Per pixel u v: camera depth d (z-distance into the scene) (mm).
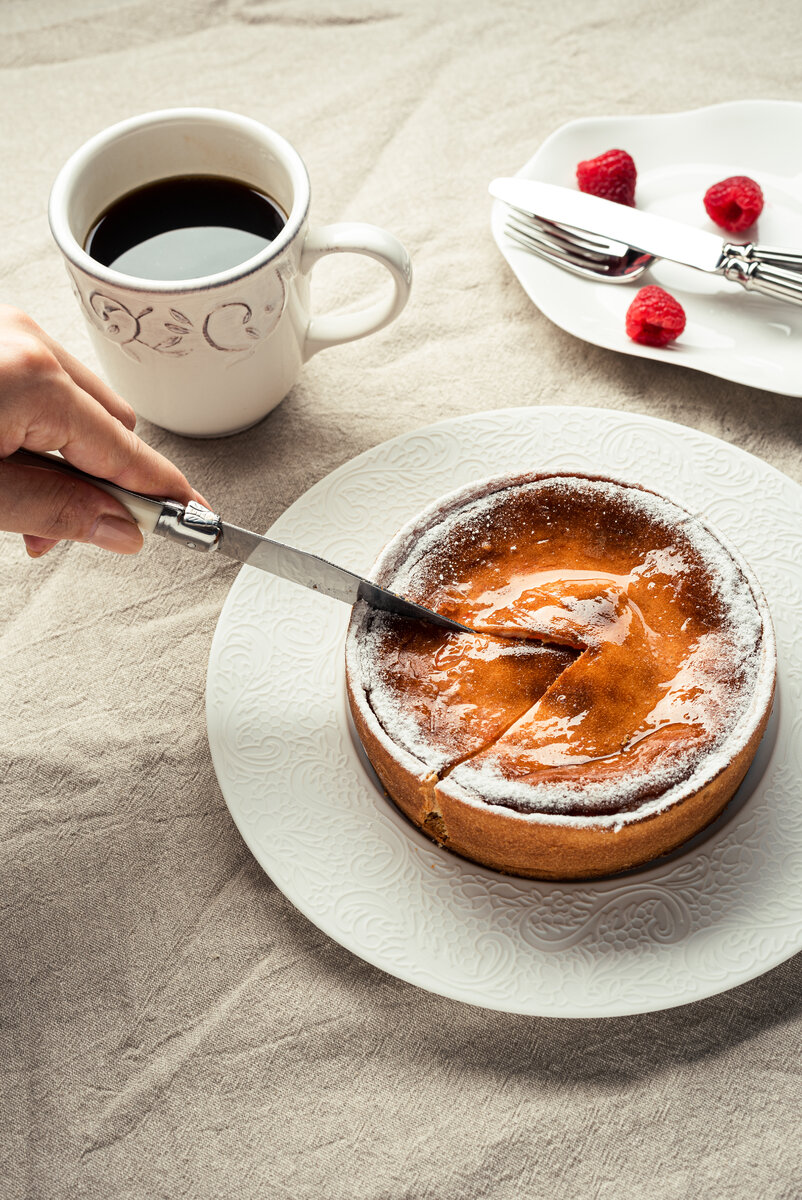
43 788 673
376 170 820
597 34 856
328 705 658
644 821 600
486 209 805
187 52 865
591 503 660
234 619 671
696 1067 617
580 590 644
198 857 656
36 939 647
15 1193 610
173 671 693
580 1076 618
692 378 750
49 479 624
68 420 613
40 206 814
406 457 702
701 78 835
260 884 650
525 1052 622
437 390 753
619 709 624
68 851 661
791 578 670
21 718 686
